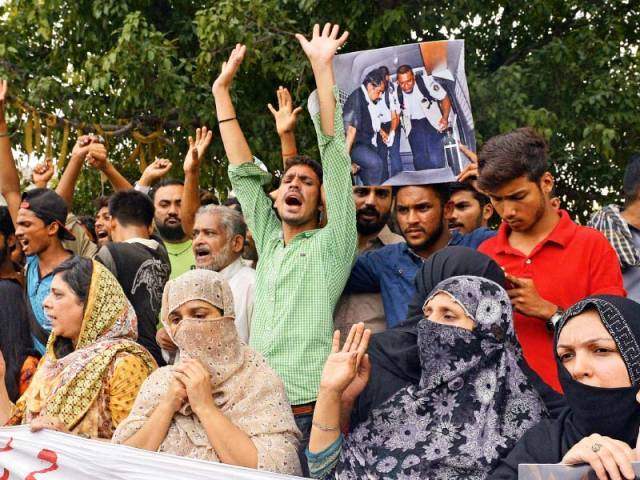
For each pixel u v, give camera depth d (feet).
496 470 10.96
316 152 32.07
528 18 34.06
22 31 37.78
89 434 14.21
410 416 11.80
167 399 12.88
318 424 11.76
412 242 15.71
